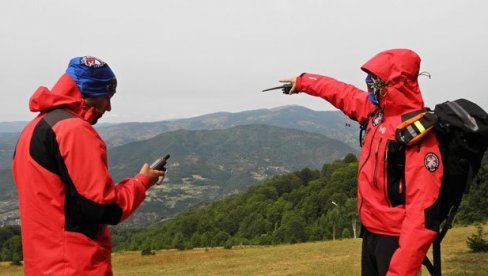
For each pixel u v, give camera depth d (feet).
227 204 375.25
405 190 10.15
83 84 9.50
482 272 37.37
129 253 148.87
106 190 8.86
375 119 11.24
